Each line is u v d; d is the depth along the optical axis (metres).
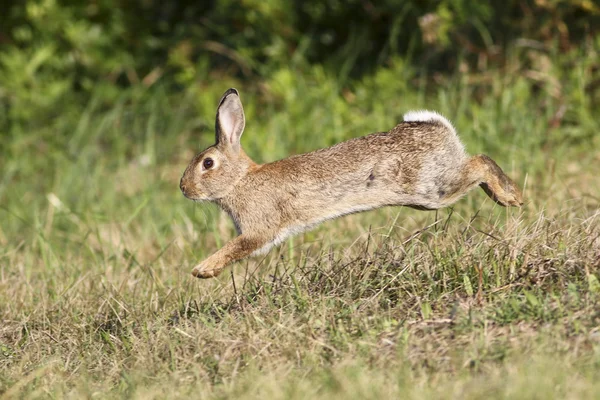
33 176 27.72
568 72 22.97
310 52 27.92
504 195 14.75
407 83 25.20
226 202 15.52
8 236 23.16
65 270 18.36
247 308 14.12
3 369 13.83
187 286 16.09
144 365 12.97
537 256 13.84
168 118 28.22
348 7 27.86
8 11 31.45
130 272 17.67
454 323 12.67
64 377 13.40
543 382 10.25
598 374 10.66
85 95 30.09
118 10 31.06
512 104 22.34
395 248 14.62
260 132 24.56
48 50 29.33
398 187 14.55
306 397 10.82
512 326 12.29
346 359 11.90
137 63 30.55
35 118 29.05
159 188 24.20
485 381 10.77
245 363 12.67
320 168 14.83
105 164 26.95
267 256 17.77
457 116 22.25
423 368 11.62
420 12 26.38
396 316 13.24
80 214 21.92
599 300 12.47
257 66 28.22
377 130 23.55
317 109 24.91
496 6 24.81
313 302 13.77
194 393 11.85
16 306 16.53
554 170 18.72
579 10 23.86
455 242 14.54
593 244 14.01
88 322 15.11
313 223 15.04
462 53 24.16
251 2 27.73
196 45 29.47
